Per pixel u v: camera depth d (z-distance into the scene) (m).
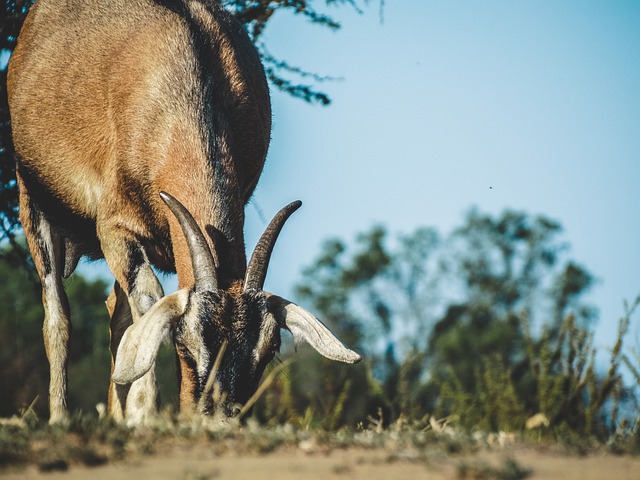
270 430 18.27
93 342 106.38
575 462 16.17
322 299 135.38
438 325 133.25
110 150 27.83
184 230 23.78
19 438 17.11
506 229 148.00
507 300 142.62
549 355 30.22
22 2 34.06
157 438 17.33
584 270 145.25
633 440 18.23
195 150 26.61
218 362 22.14
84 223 29.36
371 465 15.36
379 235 142.75
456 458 15.98
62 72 29.36
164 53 28.05
